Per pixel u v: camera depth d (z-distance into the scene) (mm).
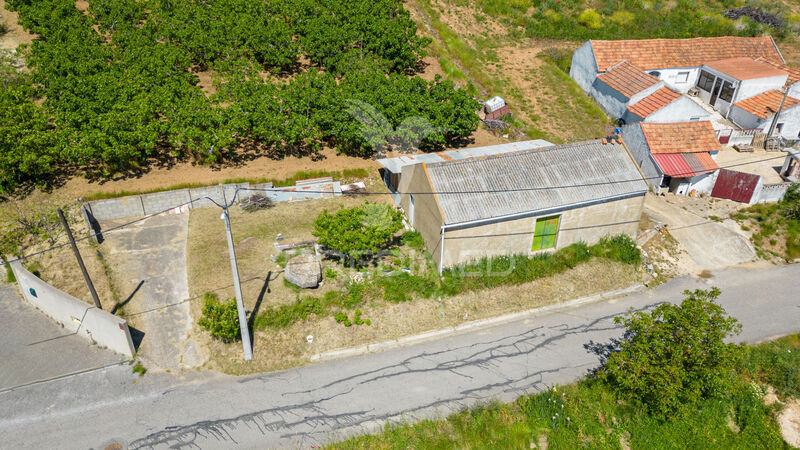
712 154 31500
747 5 55000
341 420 18812
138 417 18875
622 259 26062
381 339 22125
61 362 20875
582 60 41188
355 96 31141
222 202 28875
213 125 30375
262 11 41188
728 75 37969
